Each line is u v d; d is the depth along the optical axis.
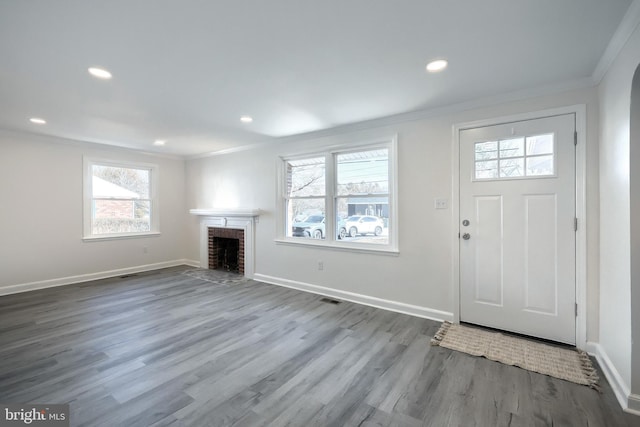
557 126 2.52
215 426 1.63
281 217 4.53
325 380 2.06
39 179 4.31
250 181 4.93
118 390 1.94
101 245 4.95
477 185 2.89
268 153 4.65
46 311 3.38
